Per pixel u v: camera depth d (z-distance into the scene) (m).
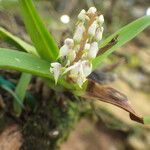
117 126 0.24
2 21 0.21
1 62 0.13
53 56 0.14
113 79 0.23
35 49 0.16
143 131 0.25
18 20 0.24
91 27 0.13
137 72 0.31
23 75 0.17
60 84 0.15
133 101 0.28
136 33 0.15
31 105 0.18
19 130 0.18
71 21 0.29
